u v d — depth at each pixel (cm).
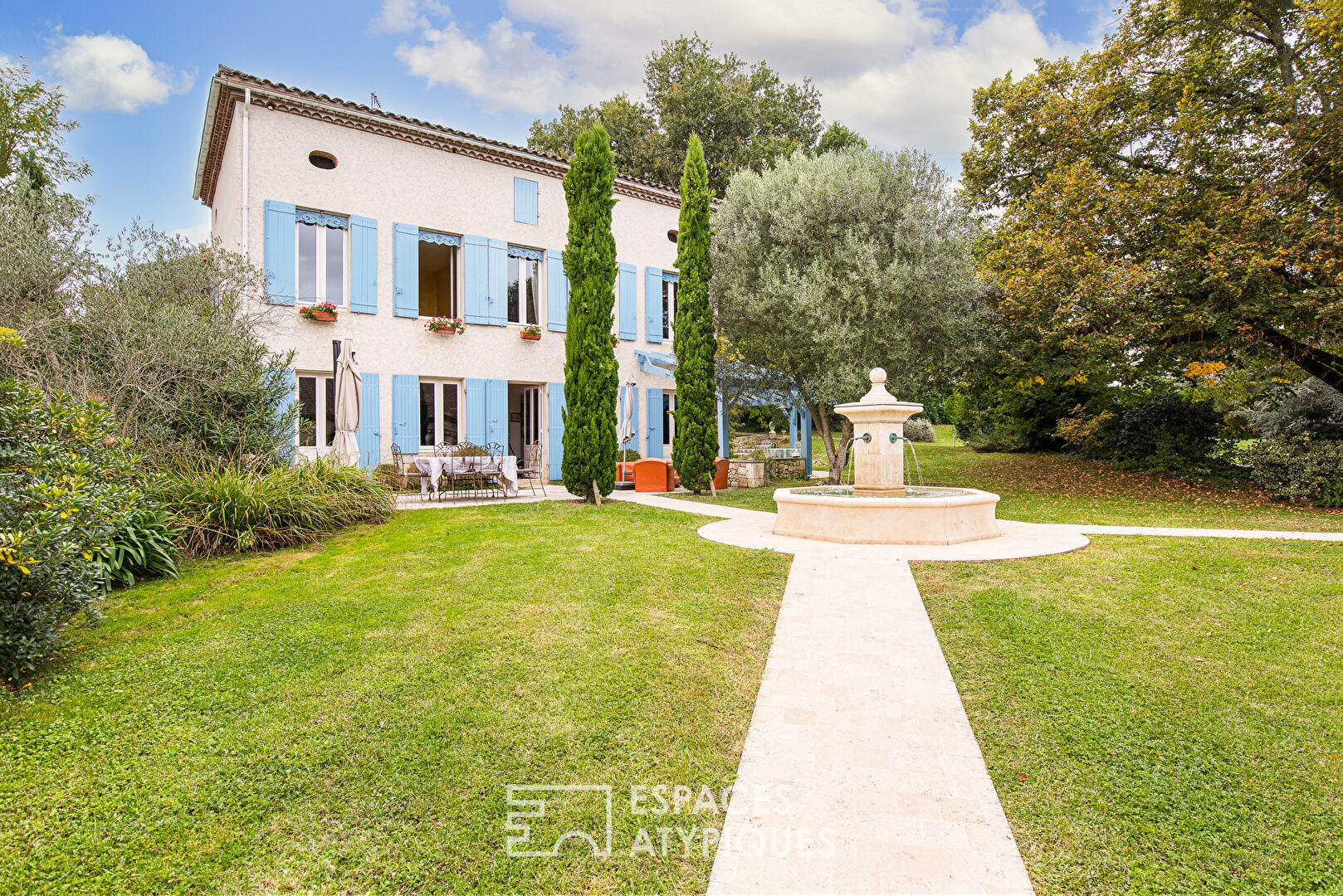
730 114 2892
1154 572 653
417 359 1501
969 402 2230
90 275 1016
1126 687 413
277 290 1314
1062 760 335
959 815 289
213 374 983
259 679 422
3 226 923
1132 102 1358
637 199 1894
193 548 763
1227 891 244
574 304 1230
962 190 1600
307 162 1358
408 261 1488
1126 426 1648
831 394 1333
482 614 545
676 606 569
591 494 1238
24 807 291
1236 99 1384
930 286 1253
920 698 404
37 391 455
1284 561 687
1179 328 1212
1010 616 535
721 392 1808
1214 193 1147
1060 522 1070
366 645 477
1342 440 1274
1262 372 1449
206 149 1508
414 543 814
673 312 2005
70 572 433
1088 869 256
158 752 338
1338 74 1075
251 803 297
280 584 645
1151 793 306
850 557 736
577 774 322
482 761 332
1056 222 1273
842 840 272
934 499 816
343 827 282
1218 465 1515
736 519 1046
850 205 1328
